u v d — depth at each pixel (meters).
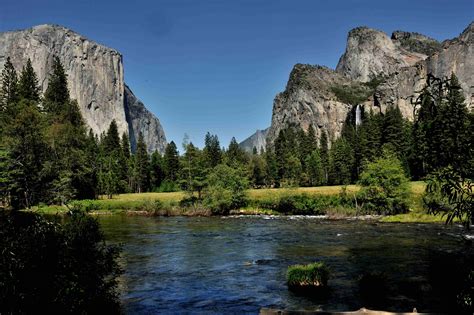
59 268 8.77
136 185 124.94
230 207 64.38
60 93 92.44
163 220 54.22
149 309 15.33
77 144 74.81
